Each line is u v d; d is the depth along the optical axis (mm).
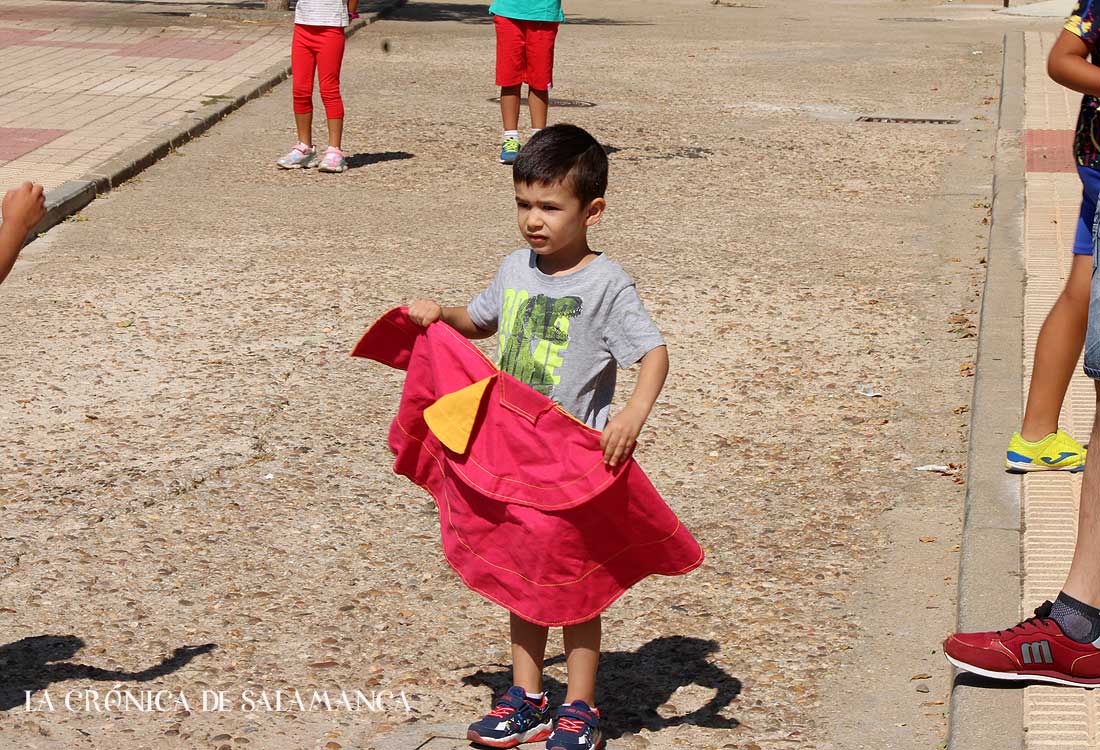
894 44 21000
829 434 6121
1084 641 3746
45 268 8578
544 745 3803
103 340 7266
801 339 7387
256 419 6234
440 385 3592
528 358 3617
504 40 11625
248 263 8711
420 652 4332
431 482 3809
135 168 11203
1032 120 13141
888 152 12414
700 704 4020
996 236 8773
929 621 4492
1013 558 4602
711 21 25219
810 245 9297
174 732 3863
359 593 4703
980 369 6406
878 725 3900
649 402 3447
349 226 9664
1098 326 3799
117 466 5703
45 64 16469
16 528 5125
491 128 13375
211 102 14031
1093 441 3729
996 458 5434
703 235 9523
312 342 7277
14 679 4121
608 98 15211
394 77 16469
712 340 7355
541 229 3541
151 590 4688
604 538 3506
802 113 14414
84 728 3875
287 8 21453
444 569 4891
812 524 5227
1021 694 3785
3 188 10078
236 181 11062
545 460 3461
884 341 7363
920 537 5102
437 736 3859
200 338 7324
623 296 3574
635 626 4488
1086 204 4977
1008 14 28281
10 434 6031
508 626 4512
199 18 21406
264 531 5148
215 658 4266
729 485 5605
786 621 4500
